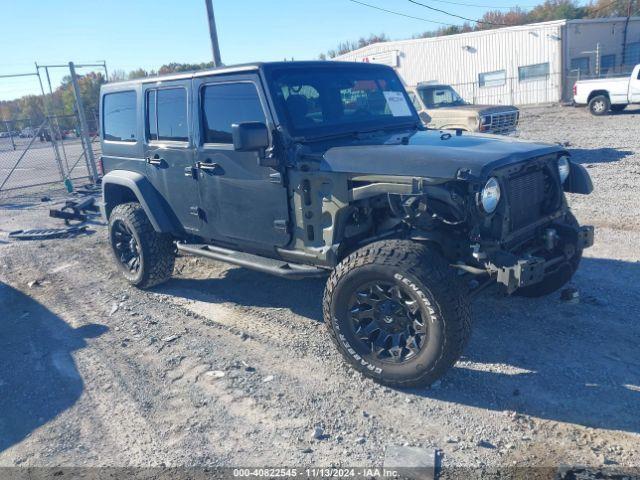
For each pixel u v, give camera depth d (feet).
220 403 12.62
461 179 11.26
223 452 10.96
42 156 84.84
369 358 12.77
